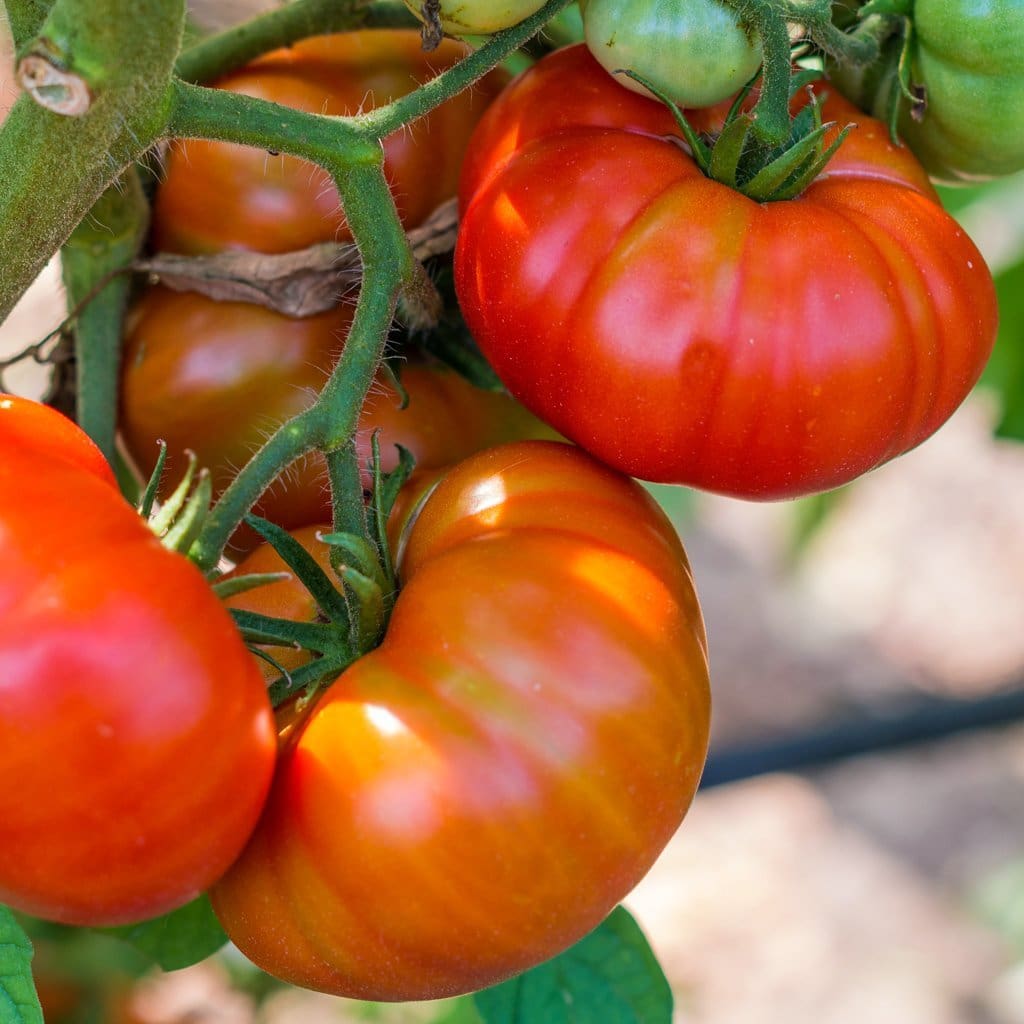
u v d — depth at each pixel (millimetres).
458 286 513
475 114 556
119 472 590
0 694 444
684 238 486
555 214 492
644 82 498
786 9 498
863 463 498
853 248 490
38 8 470
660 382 486
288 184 542
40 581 447
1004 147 532
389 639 482
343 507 490
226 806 459
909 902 1654
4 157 471
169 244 554
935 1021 1534
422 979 477
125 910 464
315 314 549
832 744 1116
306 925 474
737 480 498
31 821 449
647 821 475
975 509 2049
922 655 1852
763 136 493
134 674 447
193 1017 961
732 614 1893
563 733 467
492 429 560
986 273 513
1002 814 1756
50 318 997
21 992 492
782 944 1607
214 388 547
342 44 552
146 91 462
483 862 465
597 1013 560
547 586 476
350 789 467
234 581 470
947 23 518
